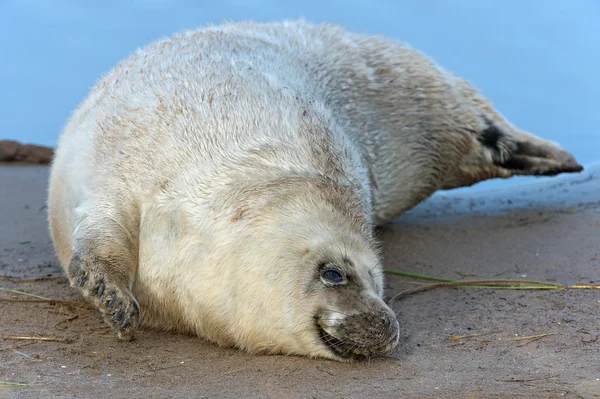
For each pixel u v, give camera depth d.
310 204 14.70
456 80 24.41
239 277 14.33
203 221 14.79
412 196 23.69
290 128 16.22
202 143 15.75
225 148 15.66
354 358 13.88
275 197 14.66
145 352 14.45
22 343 14.37
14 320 15.52
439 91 23.52
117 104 17.05
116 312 14.70
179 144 15.77
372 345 13.63
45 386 12.31
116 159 16.00
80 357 13.90
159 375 13.17
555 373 12.80
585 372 12.77
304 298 14.02
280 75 18.73
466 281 18.31
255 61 18.91
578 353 13.72
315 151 15.87
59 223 17.89
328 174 15.60
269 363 13.97
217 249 14.55
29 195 27.86
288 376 13.20
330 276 14.07
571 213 24.08
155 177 15.50
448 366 13.42
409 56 23.39
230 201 14.73
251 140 15.81
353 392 12.27
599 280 18.00
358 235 14.84
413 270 19.77
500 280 18.22
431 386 12.41
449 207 26.73
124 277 15.21
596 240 21.06
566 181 29.44
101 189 15.81
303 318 14.02
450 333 15.20
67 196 17.06
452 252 21.14
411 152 23.09
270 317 14.19
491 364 13.42
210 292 14.65
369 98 22.14
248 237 14.36
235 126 16.02
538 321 15.50
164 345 14.93
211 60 17.98
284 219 14.42
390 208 22.95
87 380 12.72
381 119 22.28
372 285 14.41
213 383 12.80
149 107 16.52
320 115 17.36
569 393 11.82
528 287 17.67
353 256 14.40
